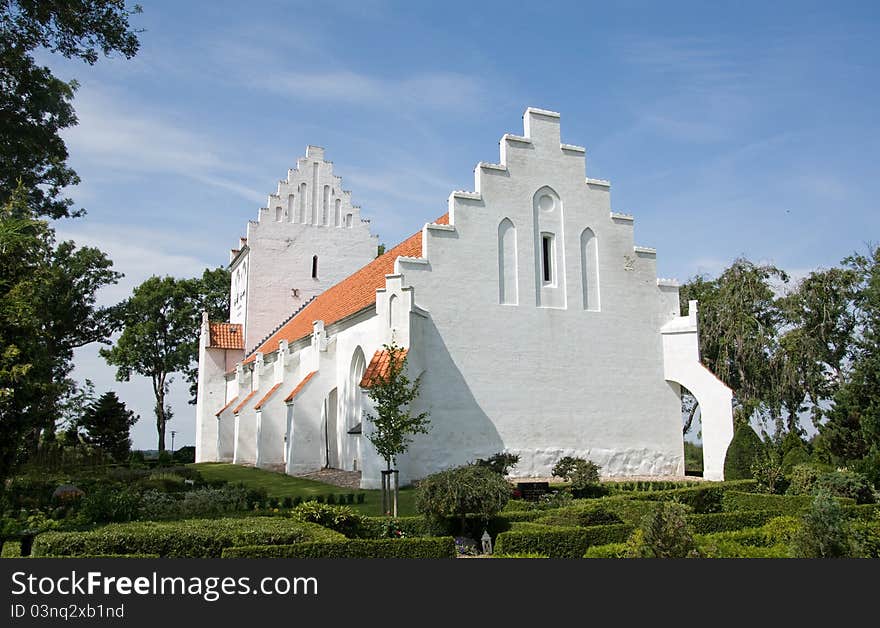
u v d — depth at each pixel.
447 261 26.81
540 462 27.17
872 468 22.55
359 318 29.33
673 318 31.28
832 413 32.66
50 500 20.86
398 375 22.08
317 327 32.03
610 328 29.73
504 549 13.01
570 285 29.17
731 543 13.11
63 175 29.73
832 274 39.09
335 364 31.91
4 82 23.70
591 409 28.67
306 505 14.05
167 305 66.88
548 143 29.67
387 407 20.41
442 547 12.57
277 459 34.66
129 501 16.70
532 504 17.86
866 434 30.41
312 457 30.73
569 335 28.77
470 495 14.59
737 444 27.34
